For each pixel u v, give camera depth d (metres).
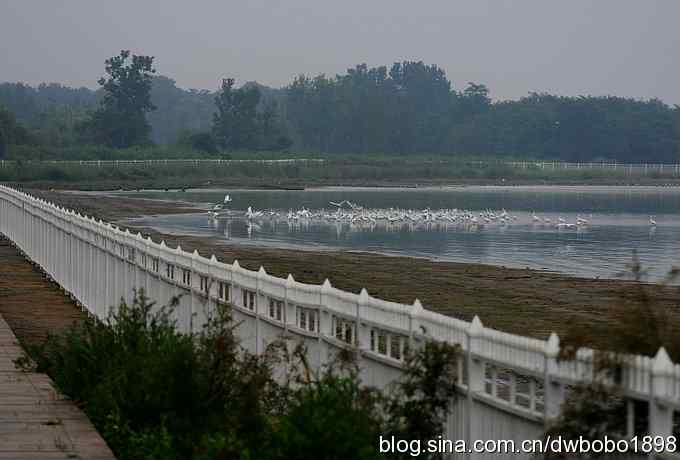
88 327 18.73
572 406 10.91
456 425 12.91
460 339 12.82
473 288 39.19
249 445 13.38
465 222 83.94
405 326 14.02
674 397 9.71
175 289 24.47
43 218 44.38
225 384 15.27
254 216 87.06
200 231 73.12
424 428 12.88
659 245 62.97
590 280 42.12
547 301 35.19
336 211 97.00
